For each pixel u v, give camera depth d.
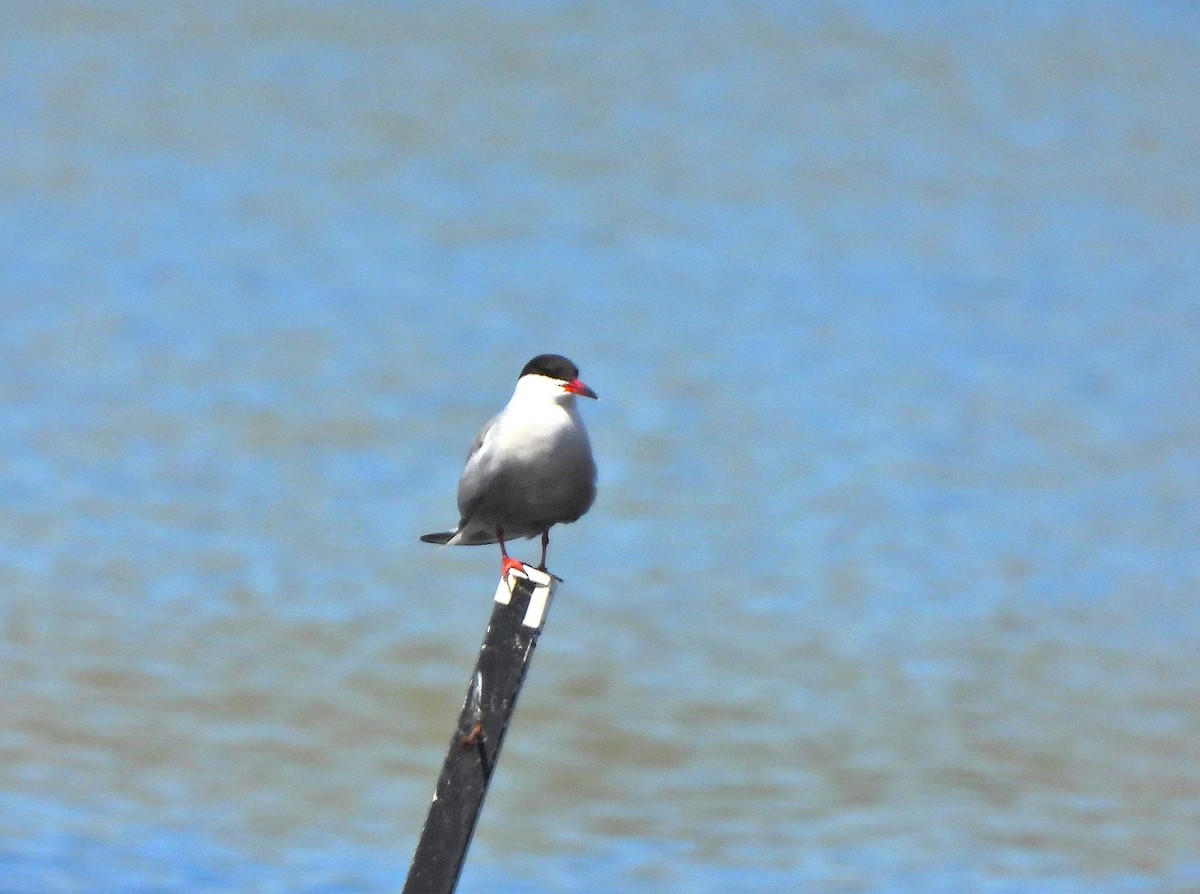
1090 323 32.72
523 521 7.46
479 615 17.88
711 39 55.34
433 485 22.67
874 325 32.03
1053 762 14.30
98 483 21.73
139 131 42.12
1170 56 57.75
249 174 39.69
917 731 14.93
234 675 15.44
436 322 30.83
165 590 17.89
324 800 12.73
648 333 30.86
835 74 52.84
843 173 43.50
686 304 32.84
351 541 20.20
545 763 13.87
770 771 13.84
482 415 25.95
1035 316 33.06
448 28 54.00
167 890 10.81
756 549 20.64
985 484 23.58
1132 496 23.23
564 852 12.07
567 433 7.27
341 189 39.25
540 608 6.43
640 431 25.47
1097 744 14.74
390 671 15.91
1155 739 14.94
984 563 20.28
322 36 51.91
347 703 14.93
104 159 39.78
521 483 7.27
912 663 16.88
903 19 59.66
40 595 17.41
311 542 20.05
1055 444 25.59
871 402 27.41
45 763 12.97
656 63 52.50
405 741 14.11
